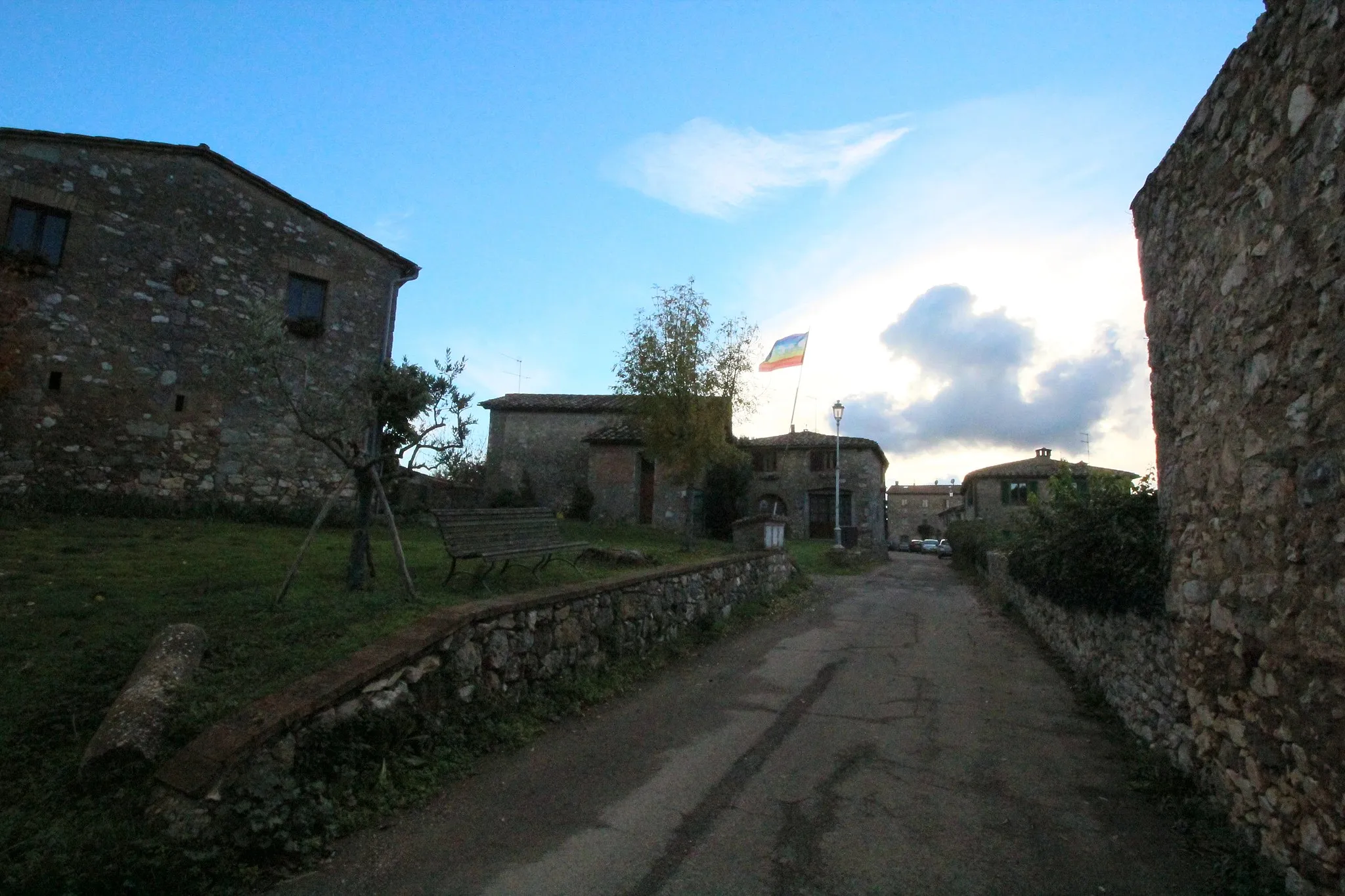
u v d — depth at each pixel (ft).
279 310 22.21
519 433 86.33
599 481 78.95
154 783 11.78
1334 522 10.50
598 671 23.77
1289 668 11.54
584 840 12.88
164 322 38.14
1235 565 13.51
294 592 21.13
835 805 14.60
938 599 49.88
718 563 37.45
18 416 33.65
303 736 13.25
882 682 24.99
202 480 38.88
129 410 36.73
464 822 13.47
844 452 105.60
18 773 12.17
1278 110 12.41
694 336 49.90
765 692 23.54
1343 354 10.43
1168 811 14.46
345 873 11.51
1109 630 21.70
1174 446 17.25
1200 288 15.71
